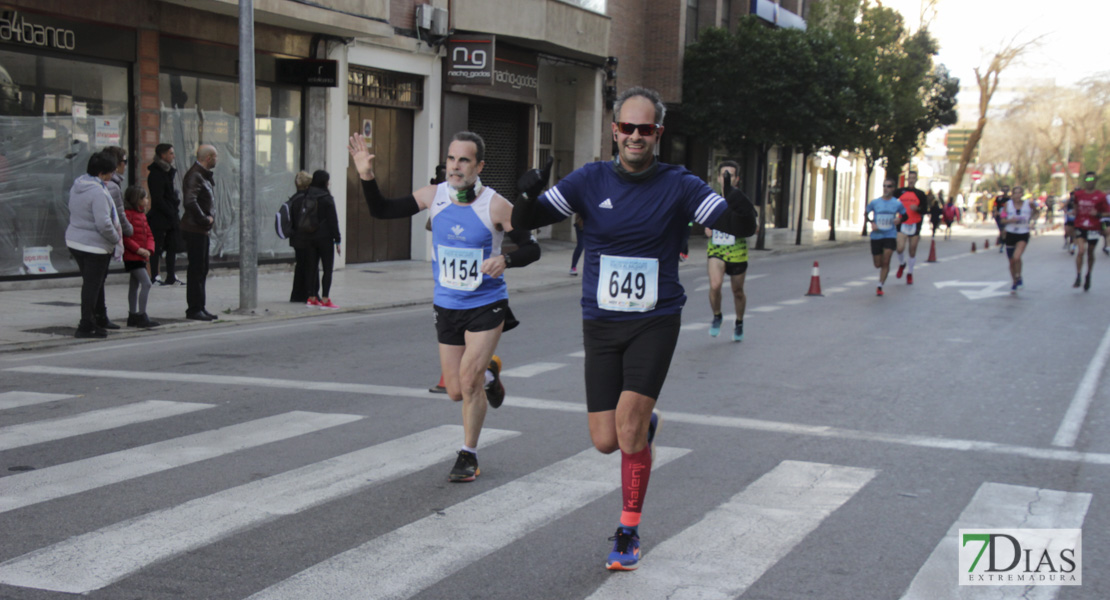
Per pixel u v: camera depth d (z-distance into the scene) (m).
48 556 4.20
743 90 29.16
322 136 18.48
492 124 24.67
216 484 5.31
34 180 13.55
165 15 15.11
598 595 3.93
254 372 8.68
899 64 37.53
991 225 62.88
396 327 11.88
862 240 39.47
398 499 5.14
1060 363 9.93
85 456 5.80
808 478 5.70
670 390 8.36
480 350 5.51
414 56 20.41
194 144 16.00
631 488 4.25
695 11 32.44
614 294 4.20
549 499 5.20
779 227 44.25
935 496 5.39
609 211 4.19
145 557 4.21
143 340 10.25
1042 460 6.20
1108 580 4.21
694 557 4.39
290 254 18.23
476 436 5.57
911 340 11.43
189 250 11.46
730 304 15.26
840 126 30.92
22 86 13.31
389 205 5.55
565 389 8.25
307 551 4.35
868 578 4.18
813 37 29.53
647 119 4.07
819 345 10.99
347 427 6.70
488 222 5.46
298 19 16.42
